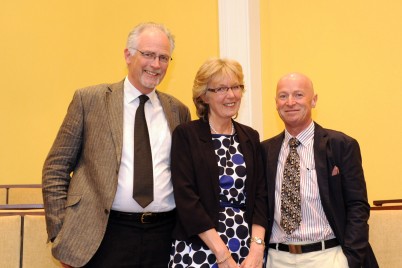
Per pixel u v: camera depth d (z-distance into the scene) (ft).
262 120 14.93
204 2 15.43
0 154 16.70
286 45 14.92
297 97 8.82
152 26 8.69
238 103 8.52
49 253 10.27
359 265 8.11
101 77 16.39
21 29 16.79
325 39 14.51
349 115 14.16
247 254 8.13
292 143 8.92
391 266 10.14
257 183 8.68
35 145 16.63
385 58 13.83
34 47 16.78
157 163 8.38
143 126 8.46
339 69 14.32
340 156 8.57
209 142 8.38
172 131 8.74
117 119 8.36
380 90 13.85
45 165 8.32
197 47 15.44
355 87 14.14
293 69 14.80
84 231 7.91
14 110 16.76
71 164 8.39
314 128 8.95
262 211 8.46
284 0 15.01
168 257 8.32
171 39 8.88
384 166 13.76
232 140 8.57
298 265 8.46
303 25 14.75
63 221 8.02
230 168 8.30
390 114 13.73
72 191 8.14
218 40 15.17
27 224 10.28
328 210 8.42
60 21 16.79
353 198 8.46
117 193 8.07
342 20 14.34
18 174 16.62
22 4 16.76
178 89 15.52
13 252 10.12
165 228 8.32
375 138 13.88
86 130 8.35
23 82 16.79
